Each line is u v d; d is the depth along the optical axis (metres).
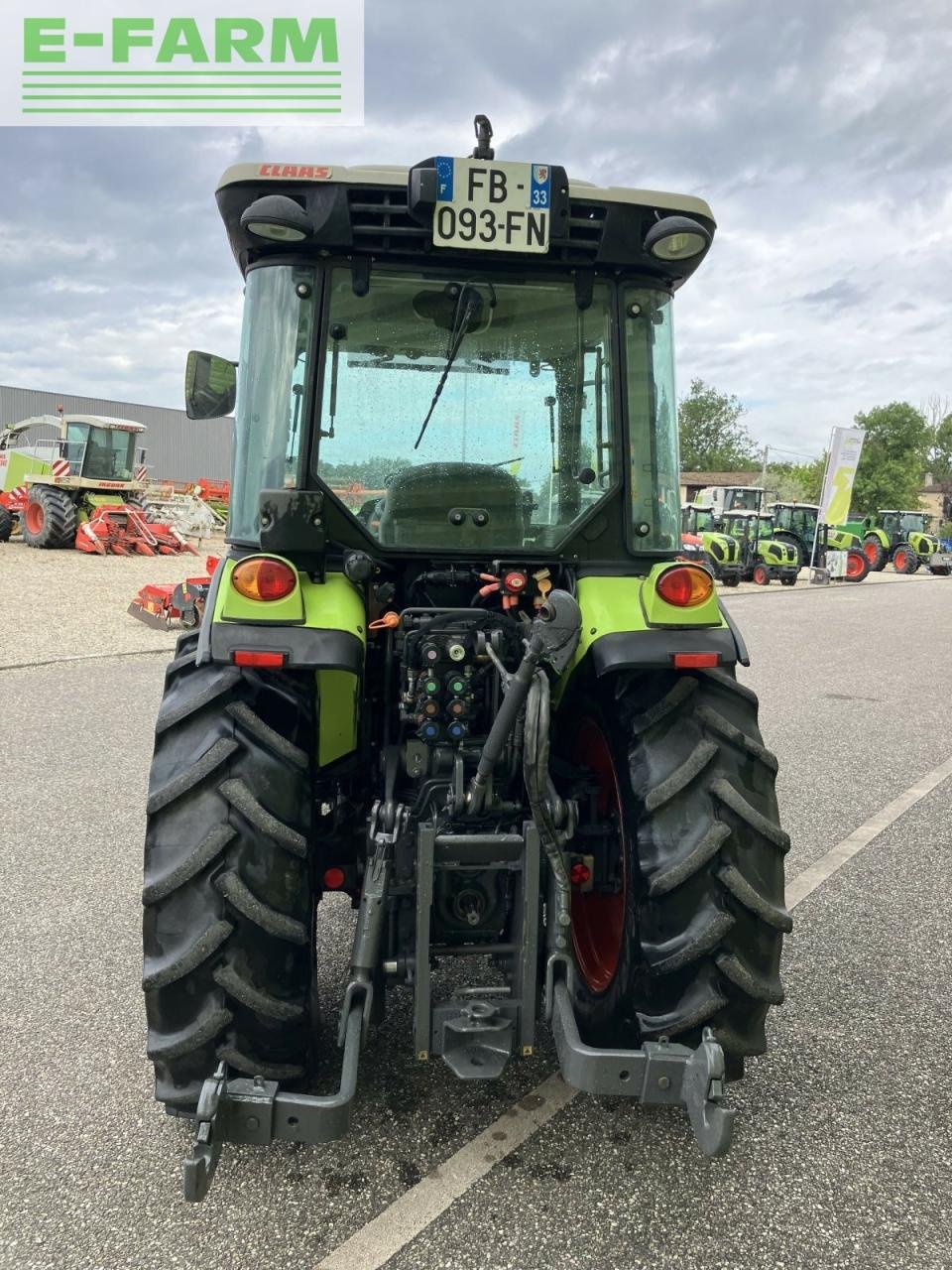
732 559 22.75
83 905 3.54
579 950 2.63
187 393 2.74
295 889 2.01
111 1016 2.80
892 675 9.48
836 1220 2.03
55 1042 2.66
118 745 5.66
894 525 31.33
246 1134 1.83
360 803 2.51
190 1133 2.28
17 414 40.97
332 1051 2.58
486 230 2.18
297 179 2.17
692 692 2.23
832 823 4.78
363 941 2.05
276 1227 1.97
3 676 7.58
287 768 2.05
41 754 5.45
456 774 2.16
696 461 80.19
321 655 2.02
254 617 2.07
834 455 25.22
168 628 9.88
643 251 2.31
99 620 10.37
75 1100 2.40
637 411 2.47
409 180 2.19
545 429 2.45
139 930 3.35
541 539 2.47
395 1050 2.61
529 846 2.09
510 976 2.20
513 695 1.99
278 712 2.15
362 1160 2.18
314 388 2.34
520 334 2.41
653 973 2.07
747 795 2.13
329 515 2.37
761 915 2.05
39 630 9.61
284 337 2.33
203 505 21.05
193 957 1.93
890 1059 2.68
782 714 7.44
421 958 2.05
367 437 2.38
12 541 19.95
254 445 2.36
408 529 2.42
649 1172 2.16
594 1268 1.88
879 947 3.41
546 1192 2.09
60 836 4.21
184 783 2.01
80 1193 2.07
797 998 3.03
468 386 2.41
